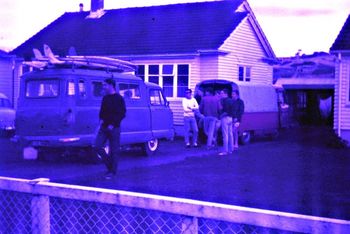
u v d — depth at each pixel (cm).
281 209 707
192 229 342
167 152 1500
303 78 3381
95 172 1051
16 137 1212
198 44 2100
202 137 1786
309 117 3441
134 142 1323
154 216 504
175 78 2122
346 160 1326
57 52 2473
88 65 1246
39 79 1195
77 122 1168
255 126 1897
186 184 904
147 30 2377
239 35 2216
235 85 1780
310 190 858
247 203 743
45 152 1267
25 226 504
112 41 2406
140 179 955
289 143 1895
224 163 1227
